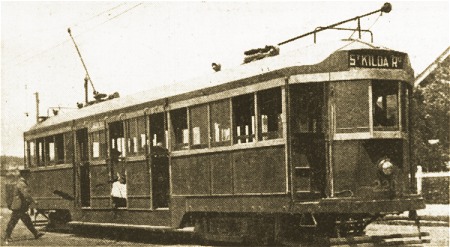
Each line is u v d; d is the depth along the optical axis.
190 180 12.71
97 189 15.93
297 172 10.27
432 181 22.67
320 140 10.40
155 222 13.70
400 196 10.32
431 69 25.19
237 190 11.41
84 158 17.06
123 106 15.01
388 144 10.35
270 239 11.09
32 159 19.56
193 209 12.59
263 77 10.88
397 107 10.48
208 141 12.20
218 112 11.97
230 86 11.65
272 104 10.80
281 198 10.38
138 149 14.31
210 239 12.37
